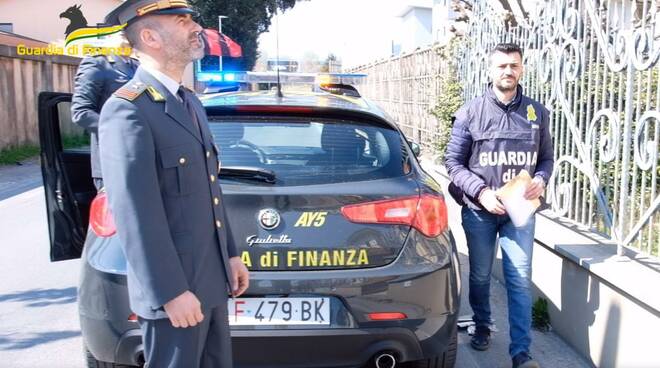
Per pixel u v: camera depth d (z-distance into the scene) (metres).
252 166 3.08
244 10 28.70
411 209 3.01
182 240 2.13
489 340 3.97
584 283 3.67
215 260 2.27
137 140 2.01
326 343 2.87
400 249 2.96
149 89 2.09
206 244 2.20
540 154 3.68
